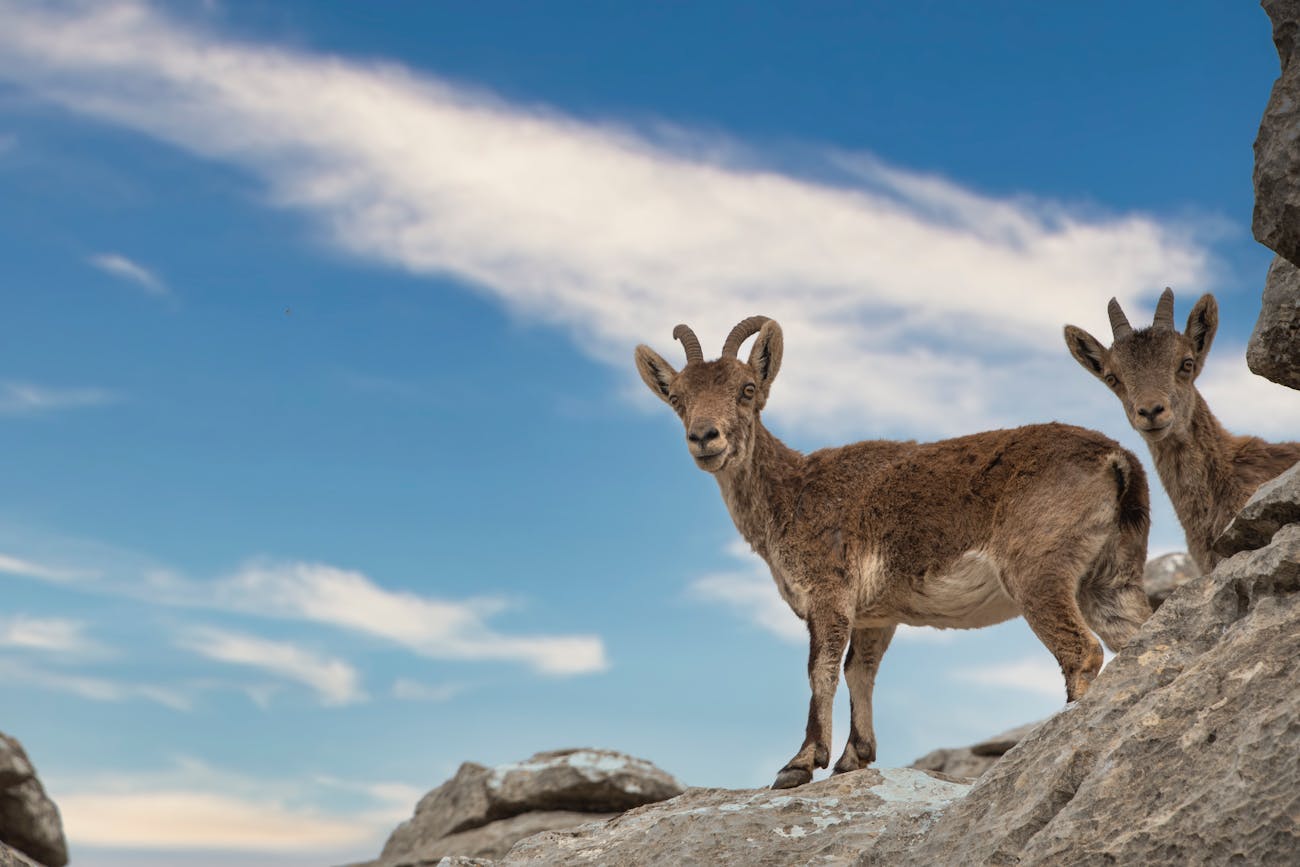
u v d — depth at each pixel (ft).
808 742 32.86
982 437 34.35
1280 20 18.67
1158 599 63.82
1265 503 18.85
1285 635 16.87
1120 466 31.73
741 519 36.40
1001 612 33.68
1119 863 15.88
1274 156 18.19
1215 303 35.40
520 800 65.16
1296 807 14.75
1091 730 18.40
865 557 34.35
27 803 56.03
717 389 35.94
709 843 27.86
